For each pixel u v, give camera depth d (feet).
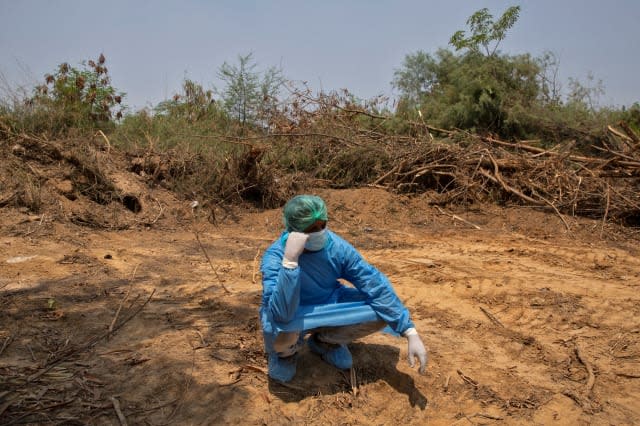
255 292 17.17
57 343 12.58
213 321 14.52
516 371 12.88
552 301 17.11
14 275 17.40
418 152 34.58
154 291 16.53
